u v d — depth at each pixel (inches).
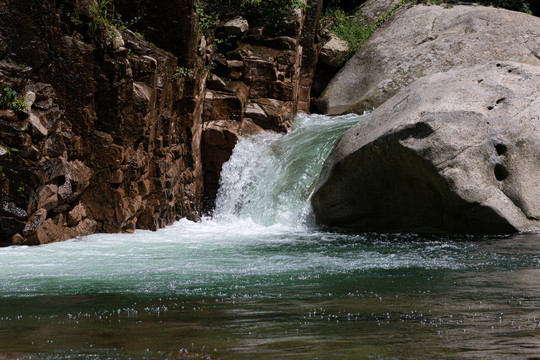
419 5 731.4
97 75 408.8
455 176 402.0
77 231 399.9
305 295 206.1
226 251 336.8
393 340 134.2
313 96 723.4
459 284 226.7
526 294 202.8
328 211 473.7
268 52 614.2
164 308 184.7
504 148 409.7
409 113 432.8
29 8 381.7
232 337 140.6
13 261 301.4
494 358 116.3
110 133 414.3
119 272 265.3
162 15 480.7
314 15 675.4
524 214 399.9
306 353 123.0
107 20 424.2
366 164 443.2
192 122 503.2
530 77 443.8
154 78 440.1
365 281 236.2
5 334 149.6
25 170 349.4
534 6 774.5
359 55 703.7
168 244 370.0
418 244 360.8
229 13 634.2
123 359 122.2
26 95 365.4
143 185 439.8
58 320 168.4
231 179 532.7
